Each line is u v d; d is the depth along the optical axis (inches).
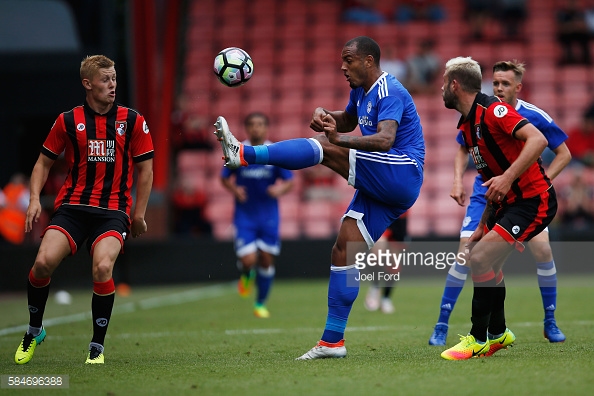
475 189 1095.6
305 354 894.4
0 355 992.9
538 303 1605.6
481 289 865.5
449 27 3093.0
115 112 901.8
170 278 2250.2
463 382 719.7
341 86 3006.9
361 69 880.3
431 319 1381.6
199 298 1902.1
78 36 2332.7
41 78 2319.1
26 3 2329.0
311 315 1491.1
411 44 3073.3
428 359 870.4
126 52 2313.0
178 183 2600.9
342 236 888.9
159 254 2247.8
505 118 838.5
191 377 778.8
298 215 2618.1
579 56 2977.4
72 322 1430.9
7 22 2331.4
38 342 925.8
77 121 893.8
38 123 2363.4
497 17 3083.2
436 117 2849.4
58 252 874.8
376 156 866.8
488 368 788.6
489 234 860.6
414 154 887.7
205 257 2265.0
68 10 2329.0
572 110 2874.0
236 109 2952.8
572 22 2982.3
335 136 828.0
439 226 2603.3
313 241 2289.6
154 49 2438.5
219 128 829.8
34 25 2335.1
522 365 802.2
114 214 897.5
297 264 2287.2
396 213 903.7
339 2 3196.4
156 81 2511.1
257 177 1552.7
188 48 3095.5
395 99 865.5
